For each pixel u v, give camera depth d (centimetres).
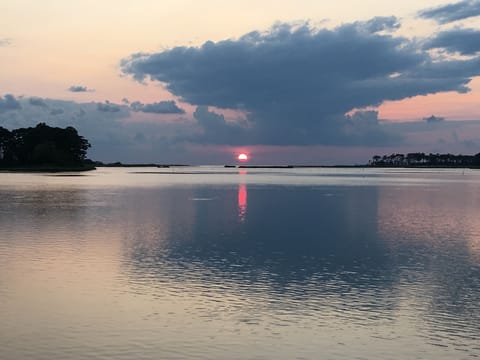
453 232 4312
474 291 2383
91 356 1633
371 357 1641
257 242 3709
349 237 3997
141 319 1961
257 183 14600
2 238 3803
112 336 1794
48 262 2934
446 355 1659
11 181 13088
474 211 6212
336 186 12781
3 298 2216
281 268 2836
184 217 5319
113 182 13812
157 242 3669
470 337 1809
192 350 1681
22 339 1766
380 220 5188
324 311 2075
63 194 8600
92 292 2312
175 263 2941
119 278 2570
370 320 1972
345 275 2686
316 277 2636
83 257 3091
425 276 2678
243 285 2458
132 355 1642
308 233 4219
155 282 2495
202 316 2000
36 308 2083
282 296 2278
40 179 14562
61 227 4434
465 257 3194
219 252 3300
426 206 6919
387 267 2888
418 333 1842
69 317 1980
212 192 9812
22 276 2595
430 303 2192
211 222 4916
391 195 9244
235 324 1917
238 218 5266
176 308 2095
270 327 1888
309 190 10788
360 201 7706
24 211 5762
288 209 6312
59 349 1684
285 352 1672
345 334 1827
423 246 3603
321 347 1712
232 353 1661
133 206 6550
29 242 3625
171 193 9381
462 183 15325
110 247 3441
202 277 2608
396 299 2247
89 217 5231
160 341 1753
